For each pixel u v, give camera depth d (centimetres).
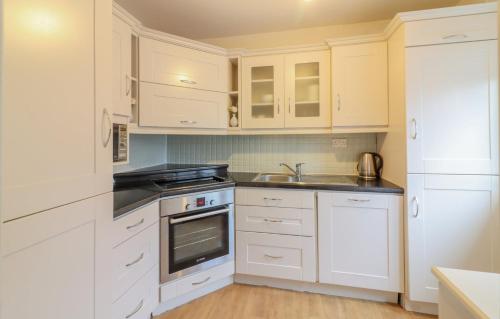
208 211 196
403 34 174
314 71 231
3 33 57
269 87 242
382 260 186
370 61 208
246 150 273
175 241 182
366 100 209
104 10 101
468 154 166
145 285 156
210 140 280
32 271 70
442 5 209
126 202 140
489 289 63
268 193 206
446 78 167
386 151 216
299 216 200
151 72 200
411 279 175
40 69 72
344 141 251
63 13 80
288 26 247
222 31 258
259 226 208
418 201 174
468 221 168
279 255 205
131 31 183
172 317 176
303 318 175
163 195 174
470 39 164
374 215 187
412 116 172
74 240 86
